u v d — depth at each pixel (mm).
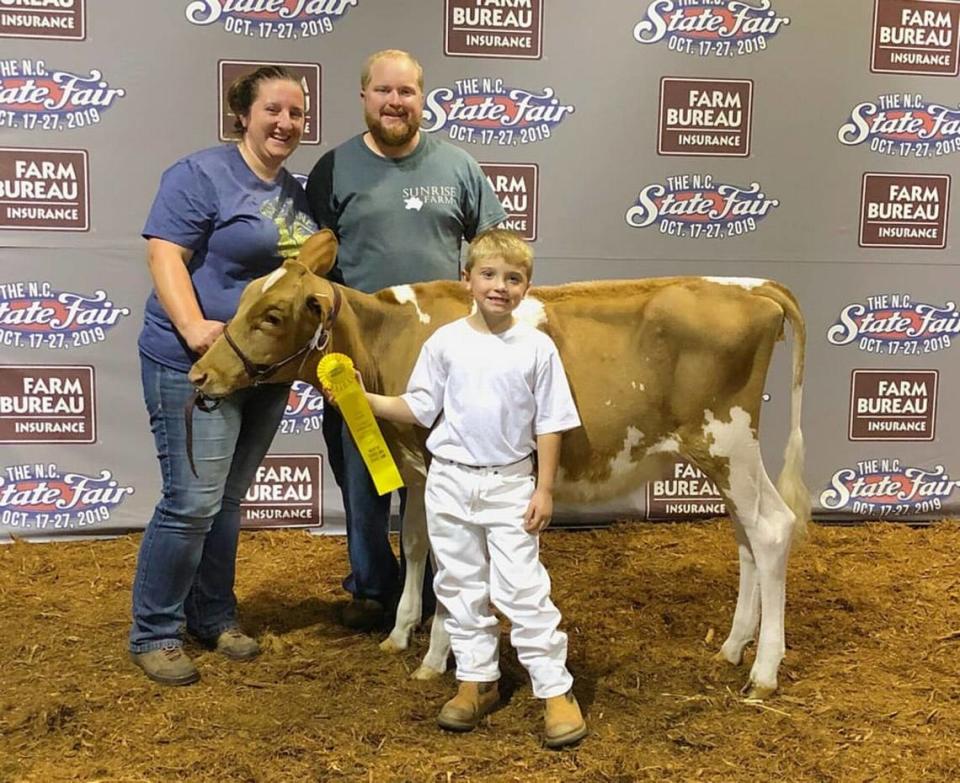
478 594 3055
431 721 3160
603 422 3277
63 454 5023
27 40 4680
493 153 5012
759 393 3297
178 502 3312
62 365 4945
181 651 3482
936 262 5332
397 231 3674
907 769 2881
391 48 4879
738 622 3570
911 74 5172
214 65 4809
